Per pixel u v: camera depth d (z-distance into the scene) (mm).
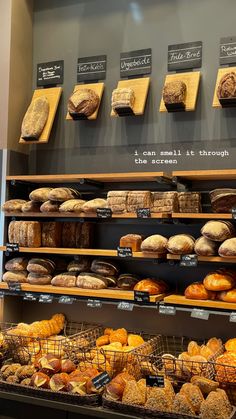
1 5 3479
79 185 3449
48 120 3422
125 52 3363
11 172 3418
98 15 3469
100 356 2654
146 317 3203
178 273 3137
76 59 3520
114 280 3105
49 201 3150
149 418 2277
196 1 3184
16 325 3248
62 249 3098
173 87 2971
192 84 3080
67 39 3559
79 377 2492
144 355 2586
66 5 3574
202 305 2684
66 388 2492
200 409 2227
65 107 3529
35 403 2520
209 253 2670
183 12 3213
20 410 2598
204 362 2439
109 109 3387
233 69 2982
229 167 3023
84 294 2969
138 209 2877
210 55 3119
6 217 3375
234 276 2760
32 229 3174
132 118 3309
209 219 2990
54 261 3305
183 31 3205
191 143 3135
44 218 3447
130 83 3271
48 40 3617
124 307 2869
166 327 3146
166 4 3264
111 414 2342
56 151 3541
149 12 3312
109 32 3424
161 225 3197
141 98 3193
